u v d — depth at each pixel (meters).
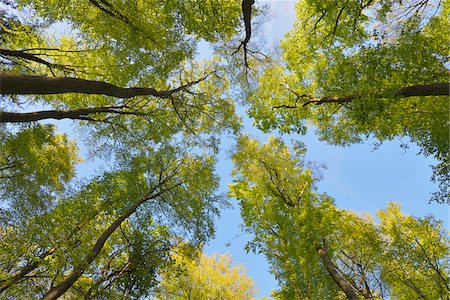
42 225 7.20
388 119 9.24
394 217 10.80
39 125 9.16
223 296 14.52
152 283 9.67
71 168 11.22
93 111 8.55
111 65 9.00
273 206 11.27
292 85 11.73
